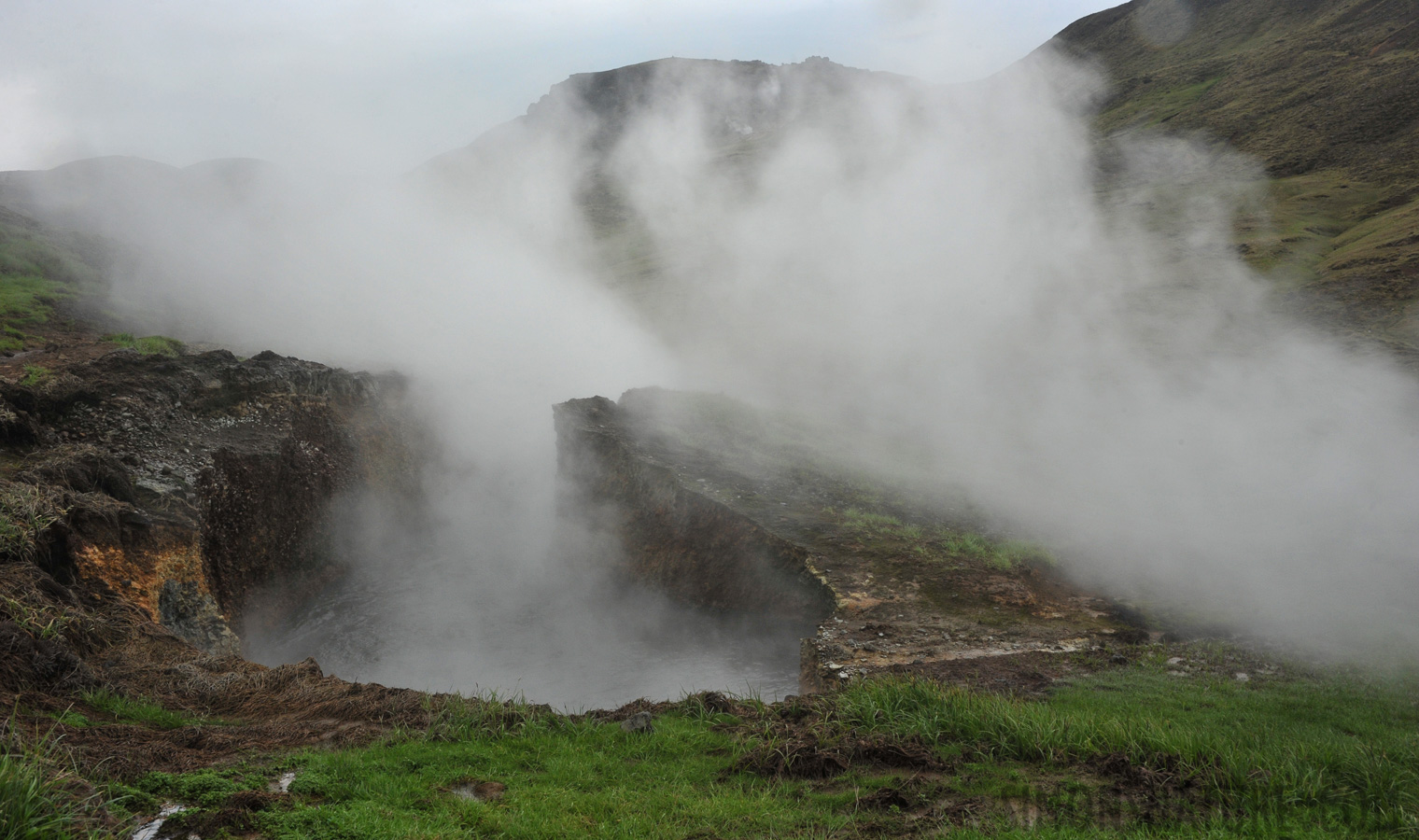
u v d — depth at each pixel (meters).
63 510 14.87
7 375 24.42
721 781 8.25
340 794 7.21
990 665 13.16
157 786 6.80
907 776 8.09
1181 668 12.79
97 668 10.31
